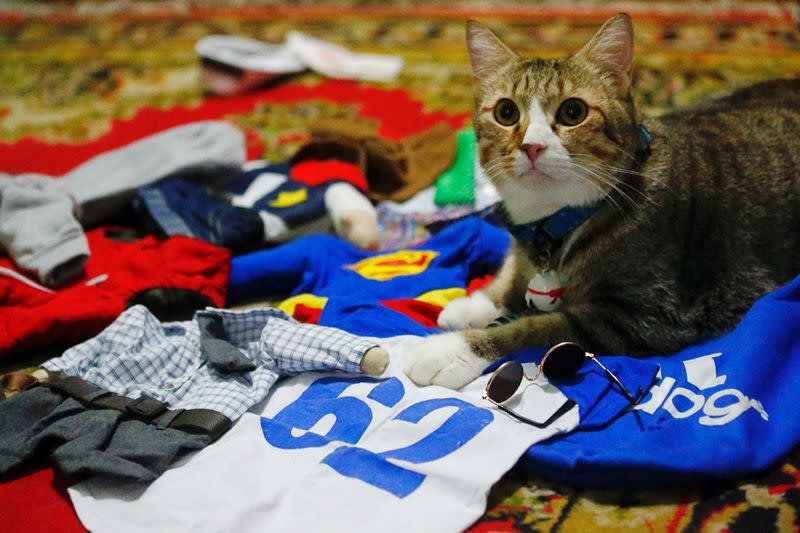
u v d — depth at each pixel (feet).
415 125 8.73
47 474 4.20
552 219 4.83
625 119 4.68
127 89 10.21
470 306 5.25
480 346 4.59
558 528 3.67
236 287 5.99
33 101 9.94
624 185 4.71
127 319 4.96
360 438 4.11
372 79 10.09
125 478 3.90
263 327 4.96
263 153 8.29
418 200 7.00
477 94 5.19
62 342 5.57
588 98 4.59
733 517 3.63
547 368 4.33
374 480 3.80
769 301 4.43
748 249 4.90
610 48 4.63
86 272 5.96
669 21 11.24
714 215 4.84
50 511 3.93
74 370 4.63
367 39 11.35
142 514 3.76
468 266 5.96
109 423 4.17
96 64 10.99
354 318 5.11
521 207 4.99
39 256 5.81
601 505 3.80
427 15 12.14
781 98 5.75
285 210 6.51
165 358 4.75
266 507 3.69
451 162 7.23
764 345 4.21
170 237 6.20
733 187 4.90
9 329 5.28
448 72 10.09
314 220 6.56
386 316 5.13
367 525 3.58
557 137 4.55
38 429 4.27
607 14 11.69
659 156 4.83
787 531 3.53
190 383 4.56
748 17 11.22
